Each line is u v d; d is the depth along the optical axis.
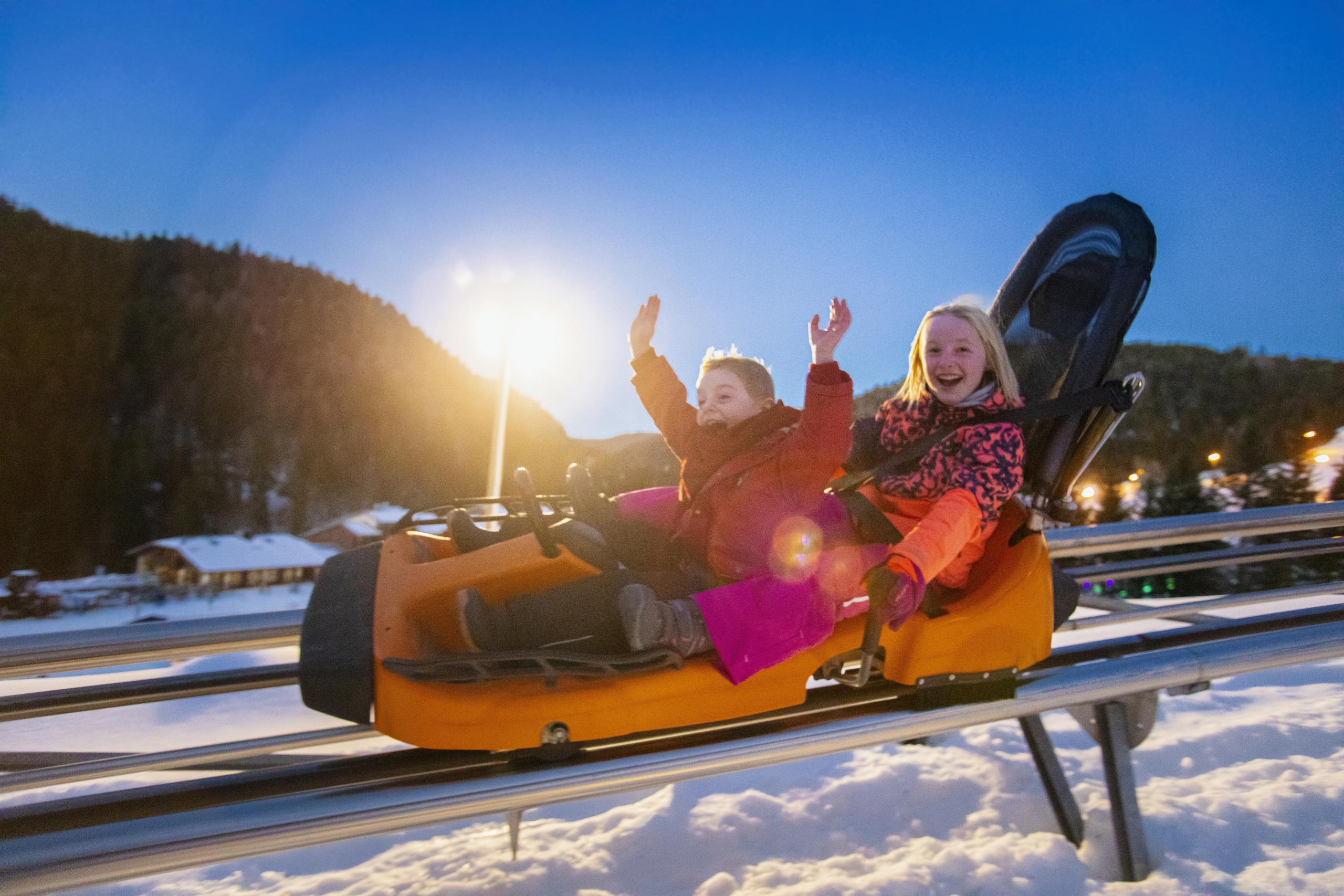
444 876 2.30
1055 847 2.28
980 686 2.03
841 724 1.89
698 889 2.21
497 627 1.69
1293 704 3.58
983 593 2.07
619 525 2.17
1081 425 2.18
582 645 1.76
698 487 2.16
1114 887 2.12
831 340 1.95
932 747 3.24
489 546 1.82
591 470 2.70
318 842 1.53
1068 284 2.26
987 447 2.05
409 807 1.57
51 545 87.81
